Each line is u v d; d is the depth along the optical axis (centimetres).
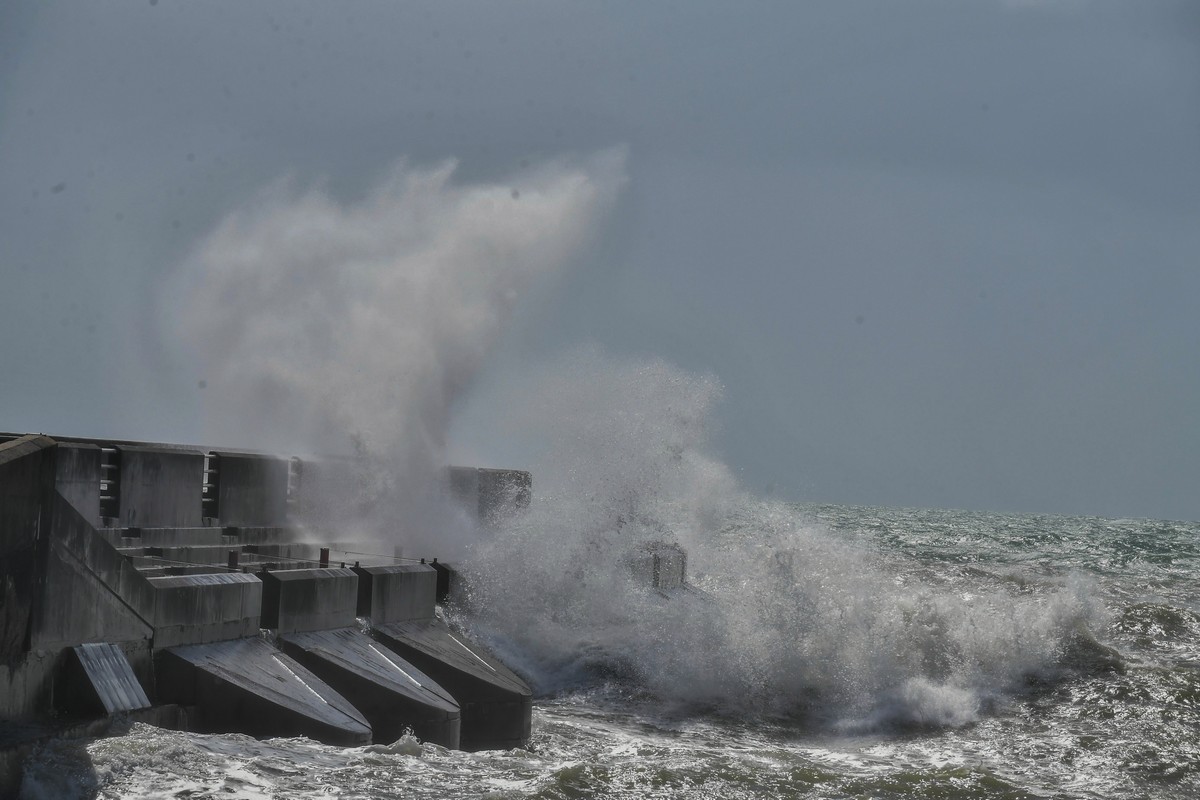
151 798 2486
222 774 2683
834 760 3878
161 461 4059
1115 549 15512
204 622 3344
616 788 3047
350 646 3812
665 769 3272
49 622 2783
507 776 3025
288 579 3684
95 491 3575
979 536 18362
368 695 3547
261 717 3144
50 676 2792
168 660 3183
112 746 2694
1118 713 4584
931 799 3231
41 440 2798
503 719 3894
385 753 3128
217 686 3159
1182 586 9369
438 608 4912
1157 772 3897
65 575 2830
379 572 4188
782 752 3969
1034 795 3425
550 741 3928
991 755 4078
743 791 3147
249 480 4656
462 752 3328
